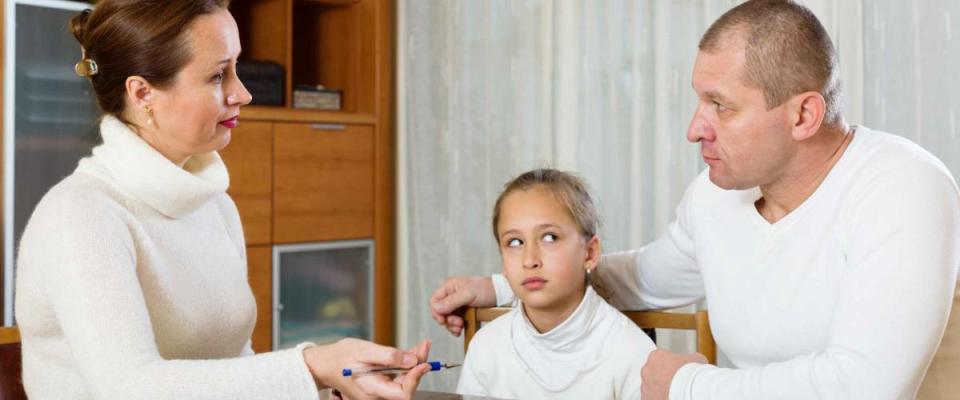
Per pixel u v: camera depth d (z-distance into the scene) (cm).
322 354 135
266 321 370
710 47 143
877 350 131
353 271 399
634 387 177
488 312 197
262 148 365
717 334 165
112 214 146
